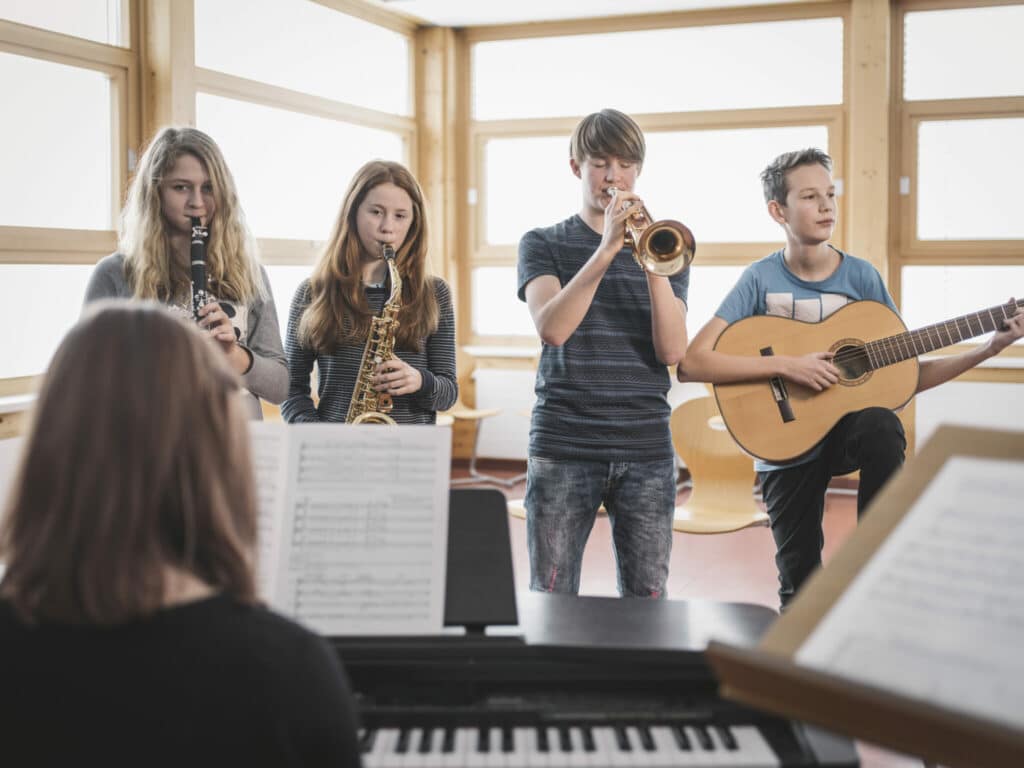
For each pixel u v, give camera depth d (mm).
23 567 866
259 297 2430
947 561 975
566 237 2451
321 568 1316
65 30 4230
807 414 2564
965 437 1071
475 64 6805
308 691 886
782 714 979
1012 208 5918
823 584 1024
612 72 6504
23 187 4082
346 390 2486
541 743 1214
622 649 1329
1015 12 5828
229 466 921
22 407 3887
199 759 849
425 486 1354
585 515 2389
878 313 2621
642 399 2375
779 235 6246
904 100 6031
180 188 2307
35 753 856
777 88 6203
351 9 6004
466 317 6965
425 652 1306
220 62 5031
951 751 866
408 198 2477
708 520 3330
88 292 2311
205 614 882
